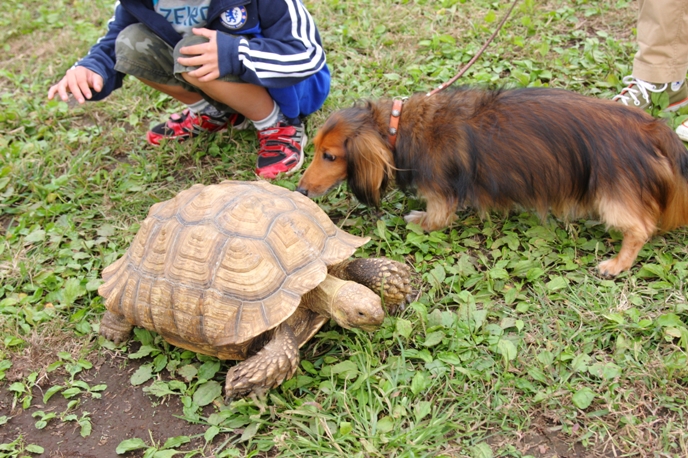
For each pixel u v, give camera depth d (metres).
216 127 1.78
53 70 2.11
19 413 1.24
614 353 1.21
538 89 1.39
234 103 1.58
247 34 1.55
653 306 1.28
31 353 1.31
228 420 1.17
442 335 1.24
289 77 1.54
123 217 1.59
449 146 1.36
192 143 1.75
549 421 1.14
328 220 1.28
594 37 1.97
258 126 1.65
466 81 1.83
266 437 1.15
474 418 1.15
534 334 1.26
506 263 1.38
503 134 1.35
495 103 1.37
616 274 1.33
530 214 1.48
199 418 1.19
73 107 1.97
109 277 1.30
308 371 1.22
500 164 1.35
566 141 1.33
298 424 1.14
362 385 1.18
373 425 1.13
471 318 1.27
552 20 2.05
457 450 1.11
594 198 1.34
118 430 1.20
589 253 1.40
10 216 1.64
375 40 2.04
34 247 1.53
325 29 2.13
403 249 1.43
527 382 1.18
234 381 1.13
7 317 1.37
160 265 1.21
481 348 1.24
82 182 1.67
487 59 1.92
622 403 1.15
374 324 1.16
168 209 1.27
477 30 2.02
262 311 1.14
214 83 1.53
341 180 1.44
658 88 1.65
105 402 1.24
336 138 1.38
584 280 1.33
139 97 1.95
